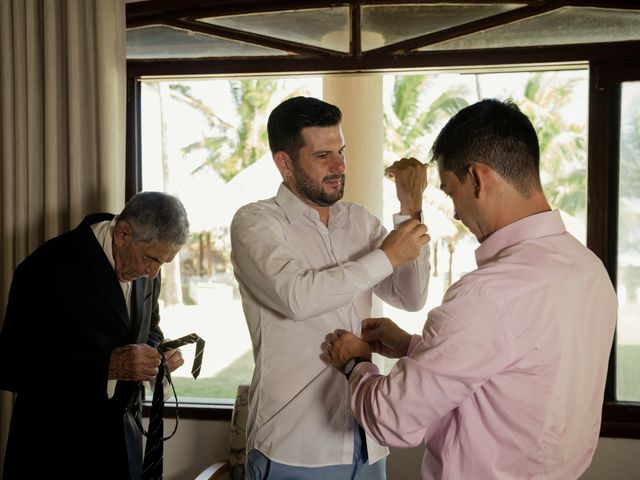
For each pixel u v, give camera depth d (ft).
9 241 9.55
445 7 9.40
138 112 10.03
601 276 4.09
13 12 9.41
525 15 9.25
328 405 5.81
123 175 9.55
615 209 9.30
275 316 5.90
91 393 6.33
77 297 6.56
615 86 9.21
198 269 54.19
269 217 5.90
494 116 4.00
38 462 6.45
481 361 3.78
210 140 52.75
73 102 9.25
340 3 9.52
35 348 6.42
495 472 4.02
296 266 5.53
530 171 4.02
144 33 9.84
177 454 10.05
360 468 5.95
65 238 6.80
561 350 3.84
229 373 31.86
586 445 4.10
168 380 6.84
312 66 9.64
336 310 5.89
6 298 9.58
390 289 6.46
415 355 3.99
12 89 9.50
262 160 48.93
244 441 9.11
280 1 9.55
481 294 3.79
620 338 9.36
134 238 6.40
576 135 50.70
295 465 5.79
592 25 9.12
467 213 4.17
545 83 50.49
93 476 6.51
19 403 6.59
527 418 3.88
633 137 9.22
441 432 4.20
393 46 9.52
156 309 7.72
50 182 9.39
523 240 3.99
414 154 49.44
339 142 5.82
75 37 9.22
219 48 9.78
